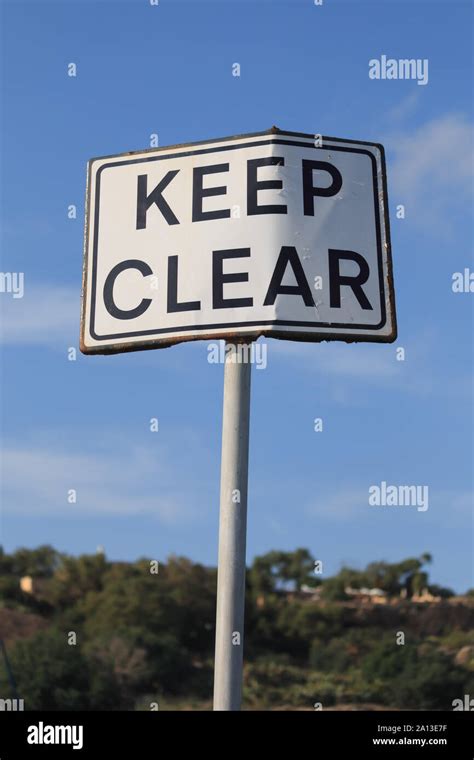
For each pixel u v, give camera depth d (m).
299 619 61.34
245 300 3.81
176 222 3.99
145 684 47.19
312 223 3.88
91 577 64.38
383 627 61.50
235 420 3.68
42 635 46.16
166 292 3.93
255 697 46.47
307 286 3.81
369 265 3.88
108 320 4.00
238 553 3.50
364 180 3.97
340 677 51.06
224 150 4.00
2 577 64.56
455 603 65.00
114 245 4.07
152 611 57.47
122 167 4.14
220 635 3.42
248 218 3.90
